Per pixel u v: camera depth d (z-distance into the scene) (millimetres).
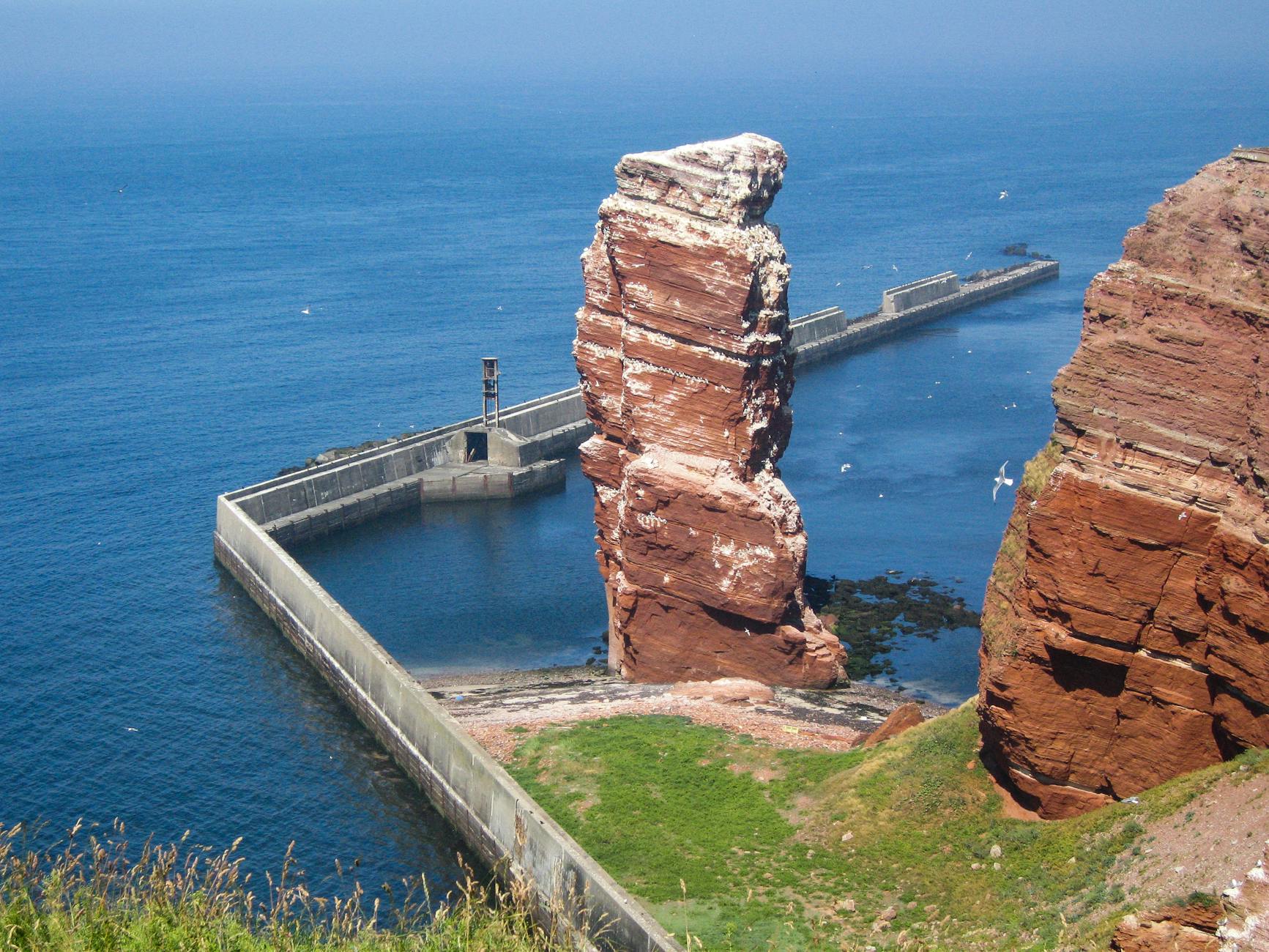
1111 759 54344
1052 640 53438
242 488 135625
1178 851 48094
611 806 66625
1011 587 57312
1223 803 48719
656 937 53250
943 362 190500
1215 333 50531
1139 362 51719
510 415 149875
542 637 105062
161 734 87938
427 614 110250
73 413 159750
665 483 84562
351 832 76250
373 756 85750
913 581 111750
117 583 113875
